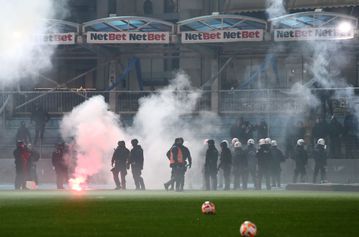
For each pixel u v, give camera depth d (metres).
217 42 159.12
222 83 176.38
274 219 53.09
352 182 141.75
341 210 63.03
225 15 157.75
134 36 160.75
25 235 41.72
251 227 40.16
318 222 50.47
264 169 124.19
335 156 143.75
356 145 144.38
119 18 159.75
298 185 118.94
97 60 191.88
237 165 124.44
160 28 162.12
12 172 155.62
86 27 161.62
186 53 184.50
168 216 55.81
